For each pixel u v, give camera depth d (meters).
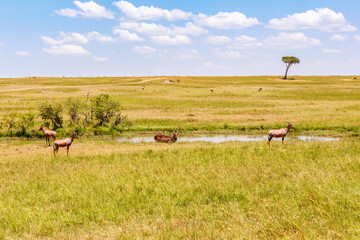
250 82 112.31
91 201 7.58
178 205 7.12
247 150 15.52
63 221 6.57
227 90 72.75
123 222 6.25
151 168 11.33
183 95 61.75
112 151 17.73
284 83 103.31
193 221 5.97
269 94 62.34
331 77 156.38
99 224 6.40
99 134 26.31
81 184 9.45
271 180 8.30
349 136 23.23
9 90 72.94
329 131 25.53
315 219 5.20
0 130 26.58
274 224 5.01
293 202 6.23
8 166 14.11
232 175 9.38
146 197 7.79
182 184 8.65
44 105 26.98
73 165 13.48
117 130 27.42
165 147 18.86
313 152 12.99
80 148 19.97
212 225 5.56
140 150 17.34
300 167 9.51
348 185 6.81
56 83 103.44
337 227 4.61
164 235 5.16
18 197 8.62
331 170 8.51
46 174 11.59
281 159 11.82
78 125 28.12
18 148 20.42
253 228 5.07
